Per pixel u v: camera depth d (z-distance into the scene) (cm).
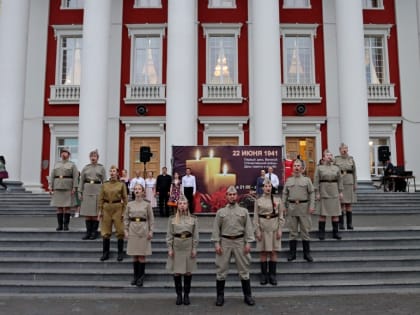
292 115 2005
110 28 1919
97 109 1695
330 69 2033
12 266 806
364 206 1478
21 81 1816
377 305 646
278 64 1702
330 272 774
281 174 1316
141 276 738
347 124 1695
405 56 2059
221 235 667
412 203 1520
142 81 2052
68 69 2084
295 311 616
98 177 894
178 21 1678
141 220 726
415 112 2028
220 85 1995
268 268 768
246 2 2056
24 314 611
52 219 1279
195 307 642
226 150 1323
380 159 1838
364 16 2080
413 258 820
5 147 1752
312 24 2045
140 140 2016
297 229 812
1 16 1820
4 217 1362
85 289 737
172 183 1280
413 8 2086
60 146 2038
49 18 2084
